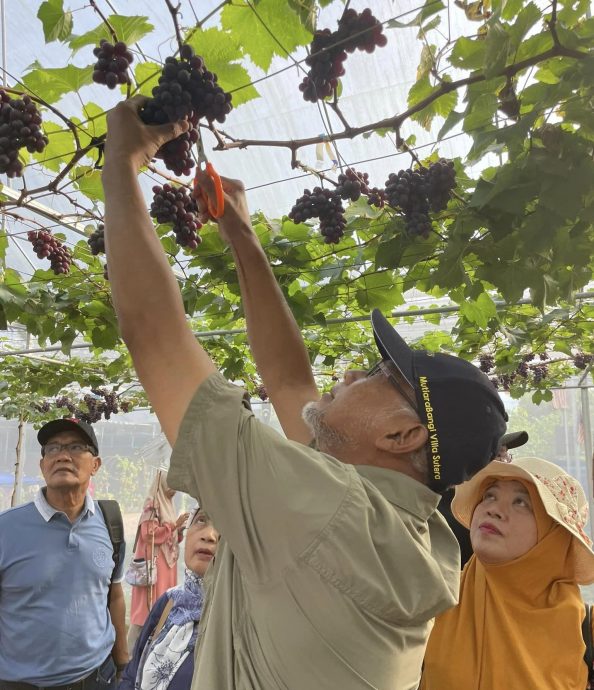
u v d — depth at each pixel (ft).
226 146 5.58
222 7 5.32
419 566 3.26
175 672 6.51
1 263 11.64
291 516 2.96
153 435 33.78
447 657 5.36
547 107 5.45
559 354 23.70
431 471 3.67
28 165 7.32
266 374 5.26
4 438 33.01
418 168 7.03
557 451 35.73
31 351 18.49
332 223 7.29
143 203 3.55
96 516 10.70
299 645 2.94
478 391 3.75
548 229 6.07
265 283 5.34
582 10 5.57
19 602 9.52
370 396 3.80
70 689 9.45
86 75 6.10
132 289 3.23
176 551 15.29
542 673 4.97
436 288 11.10
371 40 5.51
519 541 5.41
